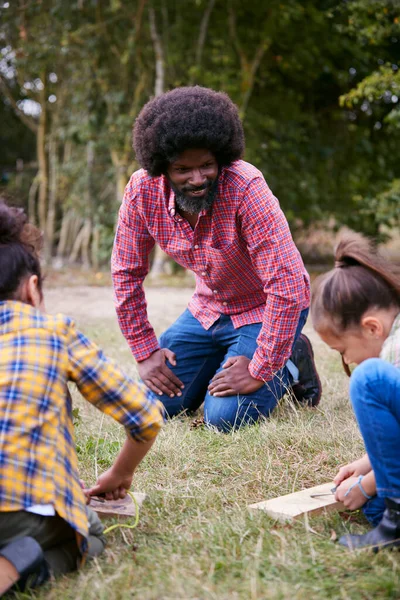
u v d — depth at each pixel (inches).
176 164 111.1
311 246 493.7
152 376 138.9
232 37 391.9
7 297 72.1
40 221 472.4
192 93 112.0
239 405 127.0
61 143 488.7
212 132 108.4
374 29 272.1
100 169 440.5
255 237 120.5
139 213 128.1
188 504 91.4
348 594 65.9
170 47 392.8
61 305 314.7
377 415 71.0
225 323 137.3
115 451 112.9
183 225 124.4
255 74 420.5
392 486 72.1
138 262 133.8
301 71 422.3
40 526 68.2
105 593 66.9
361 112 446.6
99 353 72.6
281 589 66.1
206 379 142.4
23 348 68.9
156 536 81.4
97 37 397.1
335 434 113.7
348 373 83.7
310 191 419.2
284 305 121.5
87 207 438.9
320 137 448.1
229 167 119.5
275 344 123.6
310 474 101.2
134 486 96.7
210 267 128.3
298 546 75.6
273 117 427.5
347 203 446.3
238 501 92.4
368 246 78.5
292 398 136.4
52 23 400.8
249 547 76.5
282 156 424.2
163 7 386.6
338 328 77.7
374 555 72.9
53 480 67.7
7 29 410.3
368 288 76.2
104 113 428.5
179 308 297.3
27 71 422.9
